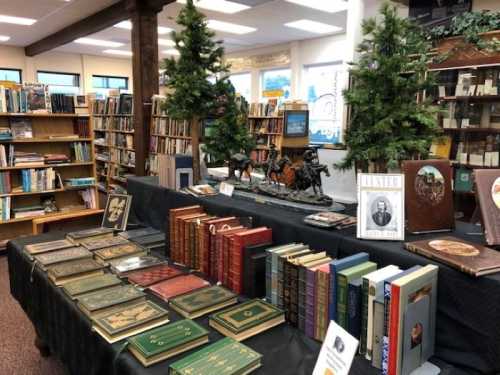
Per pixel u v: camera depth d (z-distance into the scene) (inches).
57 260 75.7
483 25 134.2
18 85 161.0
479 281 44.1
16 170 166.9
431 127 63.7
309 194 79.9
